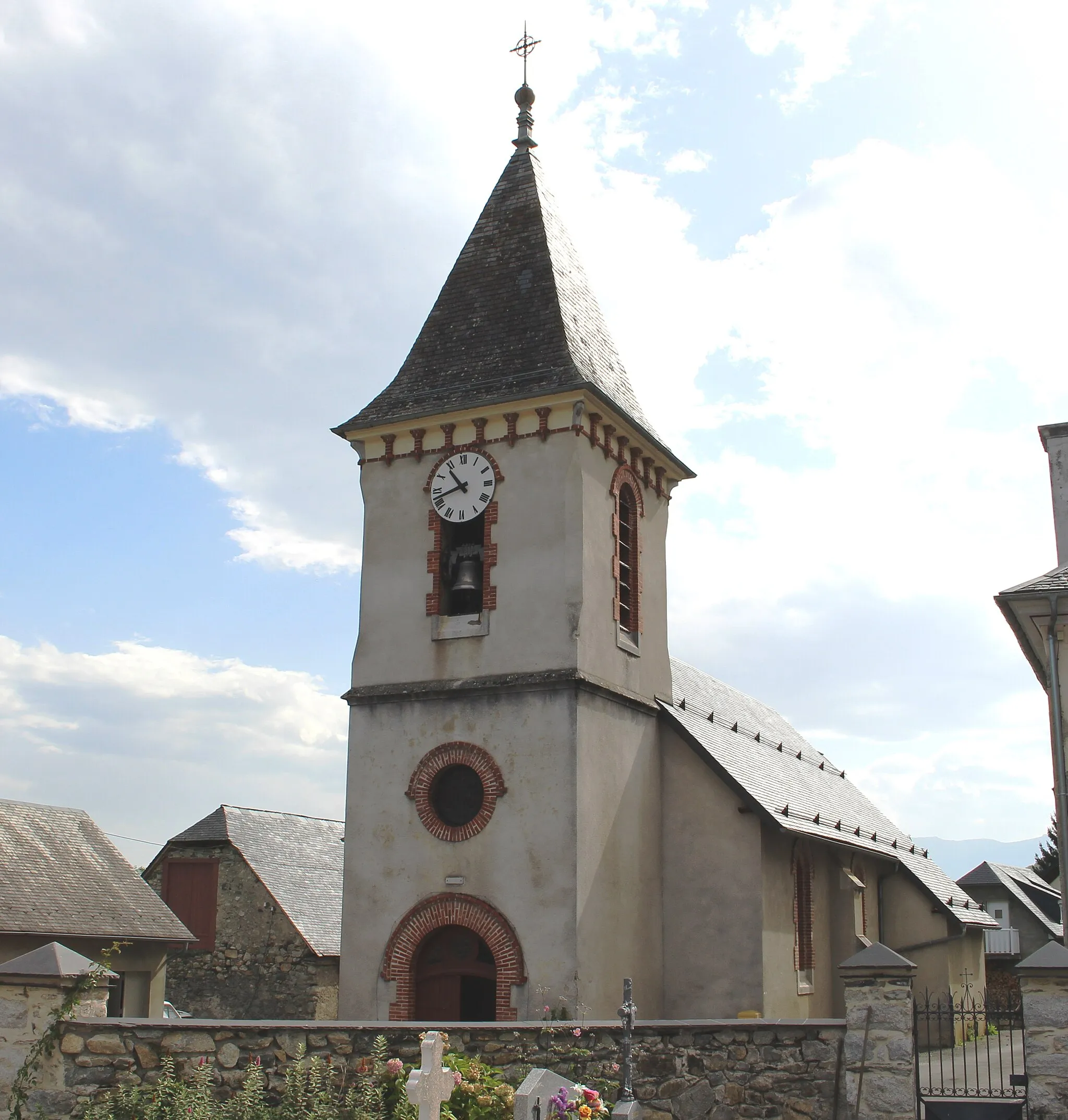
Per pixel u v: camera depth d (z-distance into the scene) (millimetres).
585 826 19484
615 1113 12086
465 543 21828
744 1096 13445
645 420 23406
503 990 18984
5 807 28344
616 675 21297
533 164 24797
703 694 28172
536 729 19859
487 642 20656
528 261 23359
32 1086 13023
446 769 20578
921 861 33781
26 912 24859
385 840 20531
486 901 19469
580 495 20719
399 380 22906
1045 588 17859
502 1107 12484
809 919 24500
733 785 21844
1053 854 66000
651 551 23469
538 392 20984
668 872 22094
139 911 27812
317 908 33156
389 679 21250
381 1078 12938
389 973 19812
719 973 21312
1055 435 22766
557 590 20391
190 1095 12641
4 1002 13250
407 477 22078
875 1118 12914
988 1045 13445
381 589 21750
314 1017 30766
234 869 32719
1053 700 17672
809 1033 13477
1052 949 12789
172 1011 30312
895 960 13281
